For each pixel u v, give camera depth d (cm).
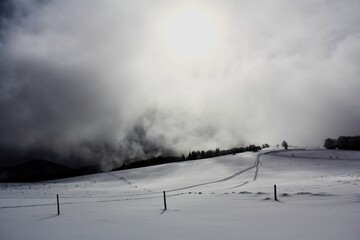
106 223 1572
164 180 8056
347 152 12262
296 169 8094
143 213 1922
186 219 1598
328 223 1301
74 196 4322
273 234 1141
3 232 1423
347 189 2709
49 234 1329
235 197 2614
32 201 3309
